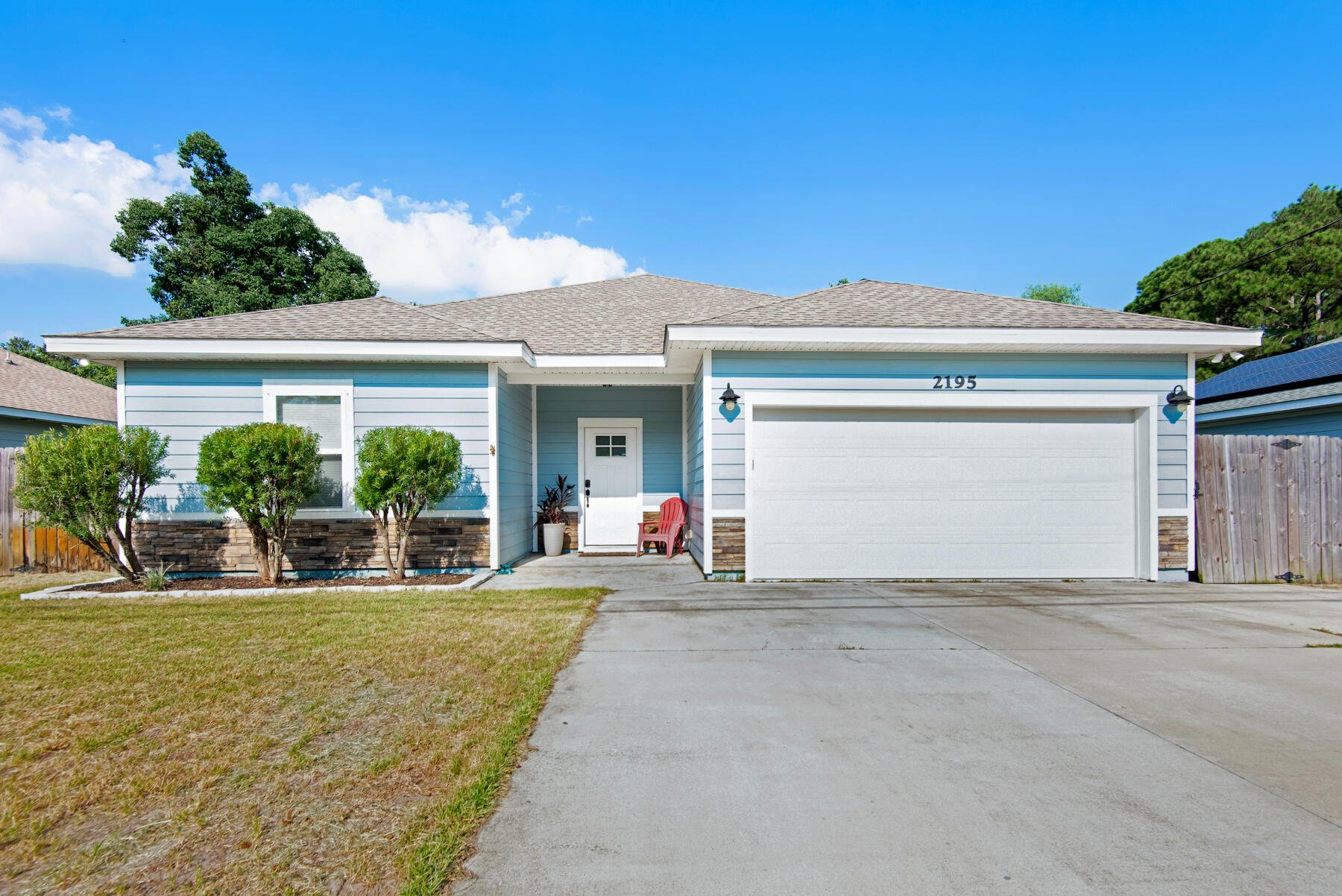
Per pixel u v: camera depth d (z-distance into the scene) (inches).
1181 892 79.2
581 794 103.6
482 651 180.1
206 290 828.6
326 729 126.6
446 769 110.0
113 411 560.7
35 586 302.8
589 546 434.0
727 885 80.4
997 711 140.2
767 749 120.8
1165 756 118.3
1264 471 313.6
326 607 239.9
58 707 137.2
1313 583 309.7
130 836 90.1
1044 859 86.2
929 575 308.3
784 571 307.0
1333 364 423.2
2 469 357.4
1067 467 312.2
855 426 310.0
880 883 80.7
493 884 80.2
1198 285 968.9
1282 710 141.0
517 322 427.2
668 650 187.6
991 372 309.4
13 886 79.2
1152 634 207.0
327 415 318.0
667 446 439.5
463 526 323.6
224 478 270.4
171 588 278.4
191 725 128.1
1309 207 1169.4
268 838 89.5
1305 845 89.8
